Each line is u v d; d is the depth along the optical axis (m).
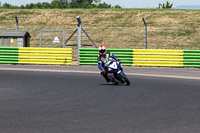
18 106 35.38
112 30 163.00
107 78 51.47
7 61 82.88
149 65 79.81
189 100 39.19
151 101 38.44
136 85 51.66
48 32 165.12
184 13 185.00
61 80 57.19
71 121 28.77
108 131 25.73
